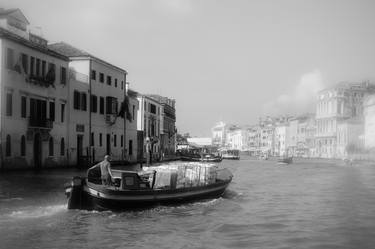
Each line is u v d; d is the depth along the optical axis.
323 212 19.20
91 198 16.81
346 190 29.06
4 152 31.61
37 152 36.06
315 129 119.69
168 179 19.89
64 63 39.88
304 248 13.02
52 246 12.56
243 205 21.03
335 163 80.06
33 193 21.17
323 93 114.94
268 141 154.50
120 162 47.47
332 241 13.84
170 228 15.17
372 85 111.75
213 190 21.91
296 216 18.09
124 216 16.77
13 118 32.69
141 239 13.60
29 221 15.29
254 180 37.78
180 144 112.56
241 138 180.50
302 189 29.62
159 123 73.12
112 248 12.56
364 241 13.86
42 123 35.75
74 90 41.44
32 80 34.81
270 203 22.09
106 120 47.66
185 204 19.89
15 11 36.25
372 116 90.94
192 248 12.75
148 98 64.94
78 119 42.09
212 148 126.00
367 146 92.12
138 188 18.22
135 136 56.97
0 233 13.77
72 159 40.97
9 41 32.19
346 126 101.00
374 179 39.34
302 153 126.44
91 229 14.57
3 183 24.98
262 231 15.11
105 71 47.59
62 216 16.11
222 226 15.77
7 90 32.00
